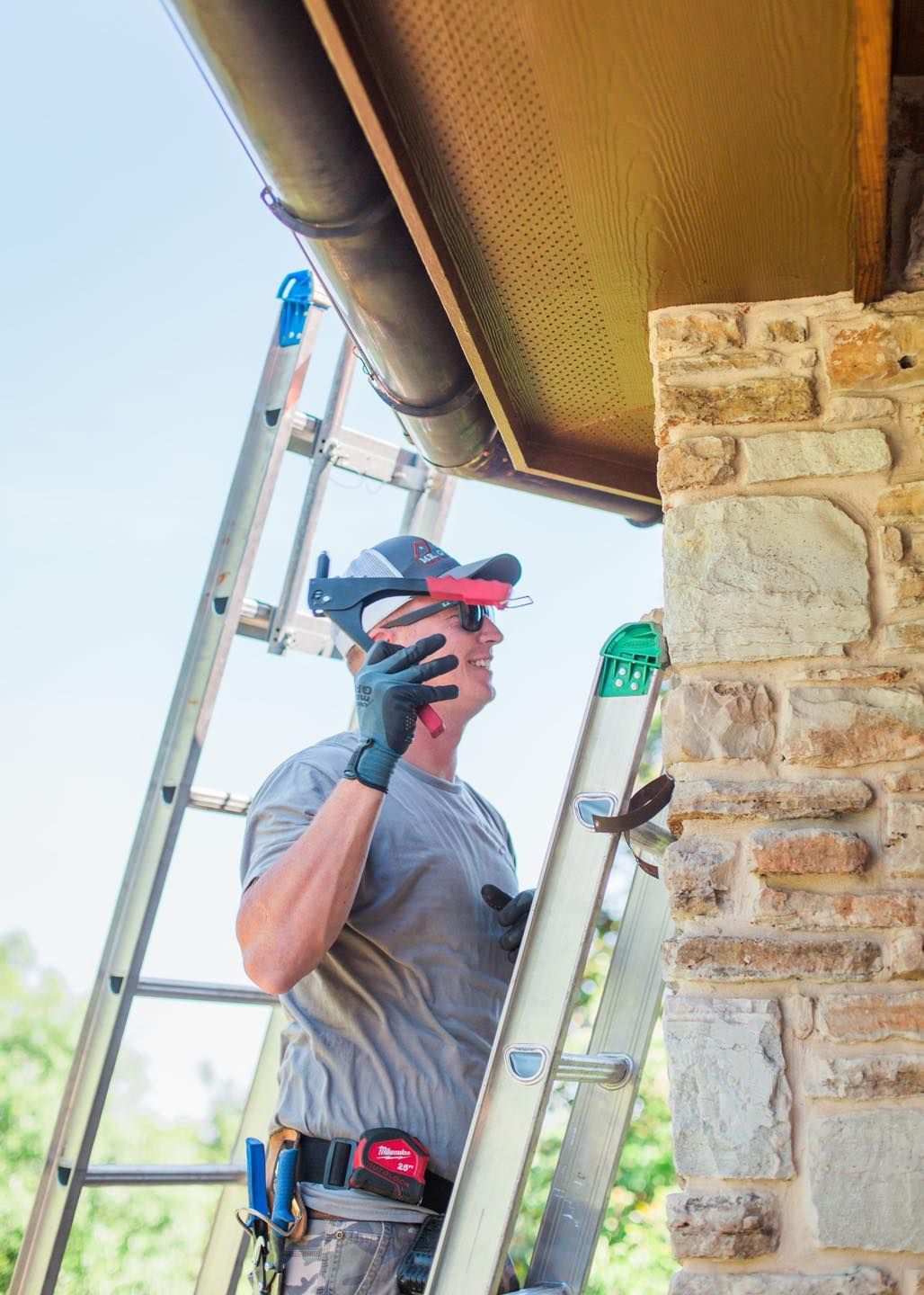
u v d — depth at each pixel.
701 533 2.05
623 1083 2.29
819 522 2.03
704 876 1.90
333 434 3.74
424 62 1.63
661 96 1.66
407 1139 1.93
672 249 1.97
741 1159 1.77
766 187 1.82
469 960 2.13
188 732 3.45
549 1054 1.88
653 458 2.62
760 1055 1.81
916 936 1.83
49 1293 3.15
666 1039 1.84
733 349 2.11
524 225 1.91
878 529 2.02
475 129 1.73
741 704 1.97
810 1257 1.73
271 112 1.70
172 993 3.38
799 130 1.71
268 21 1.58
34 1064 10.83
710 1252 1.74
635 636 2.09
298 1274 1.91
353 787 1.95
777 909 1.87
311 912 1.91
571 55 1.60
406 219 1.83
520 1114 1.87
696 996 1.86
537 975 1.95
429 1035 2.05
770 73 1.62
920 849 1.87
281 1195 1.94
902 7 1.95
